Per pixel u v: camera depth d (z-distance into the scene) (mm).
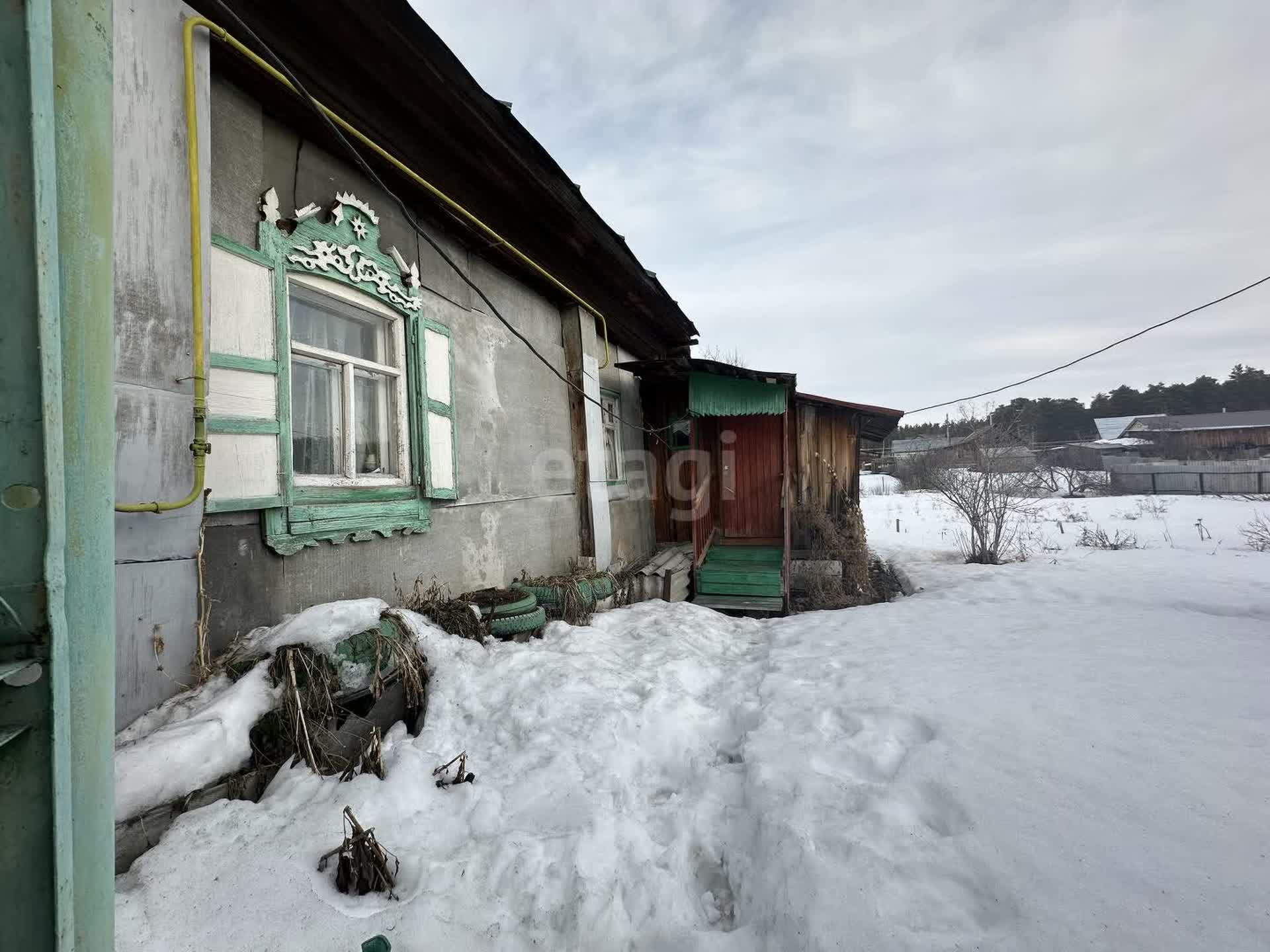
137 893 1511
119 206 1979
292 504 2725
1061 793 1928
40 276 854
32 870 830
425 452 3660
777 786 2219
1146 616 4457
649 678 3363
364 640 2467
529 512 5016
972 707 2678
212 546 2375
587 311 6078
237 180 2592
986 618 4703
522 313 5148
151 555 2068
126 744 1896
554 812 2080
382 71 3062
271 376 2668
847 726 2723
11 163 850
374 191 3457
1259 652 3377
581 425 5910
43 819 833
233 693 2080
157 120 2102
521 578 4738
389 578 3383
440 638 3145
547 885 1717
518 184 4391
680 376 7262
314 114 2840
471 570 4168
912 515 18578
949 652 3697
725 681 3592
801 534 8961
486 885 1712
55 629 848
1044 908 1451
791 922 1559
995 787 2006
